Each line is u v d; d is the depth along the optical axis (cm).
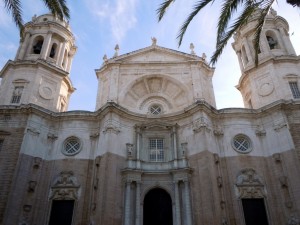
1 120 2566
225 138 2672
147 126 2811
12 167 2323
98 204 2255
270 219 2269
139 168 2527
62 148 2645
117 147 2584
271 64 2986
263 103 2892
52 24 3456
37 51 3388
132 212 2372
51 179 2491
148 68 3206
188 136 2694
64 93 3275
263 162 2530
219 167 2470
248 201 2380
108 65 3203
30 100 2802
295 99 2736
